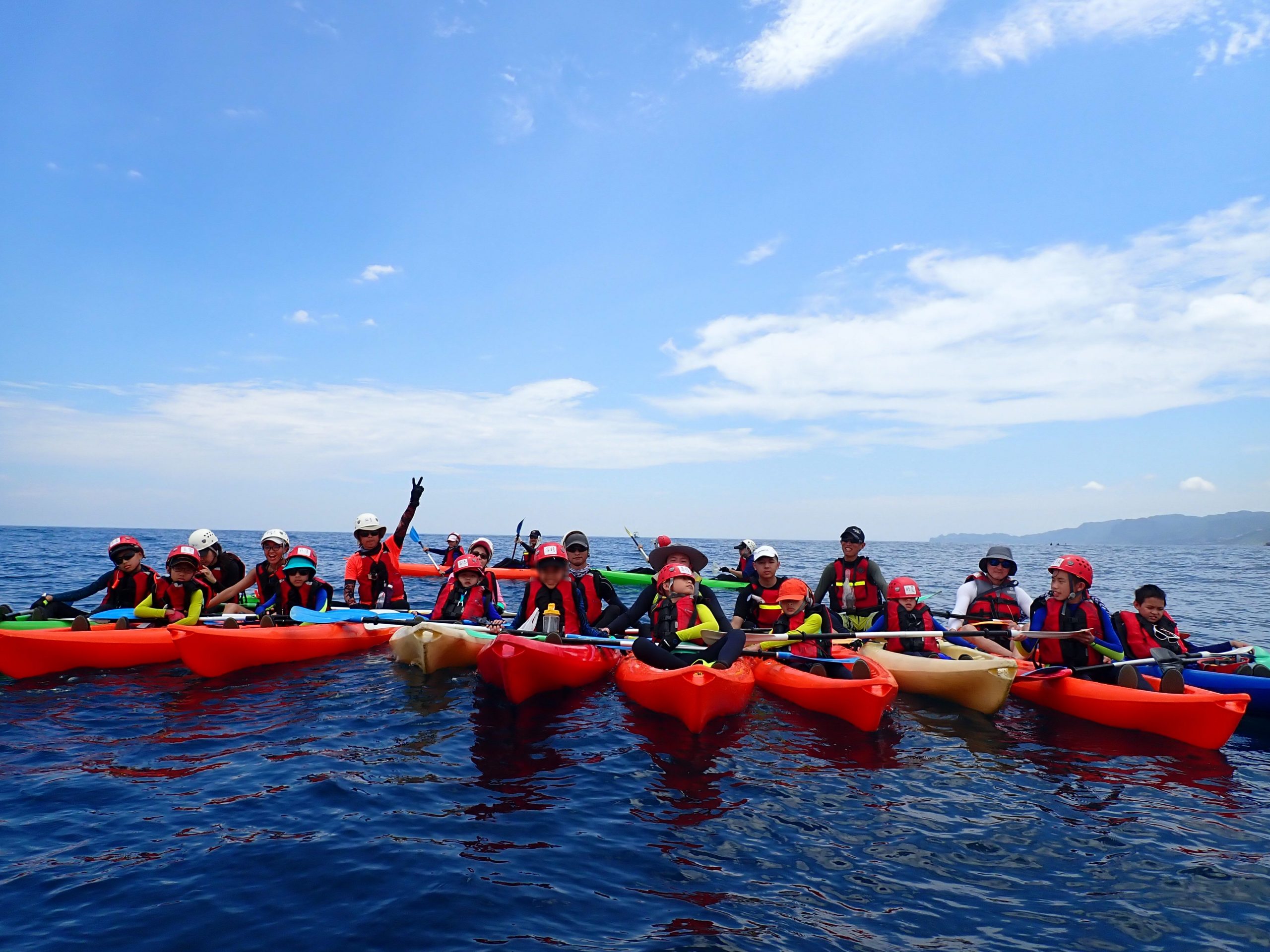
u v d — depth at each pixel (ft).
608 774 15.79
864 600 28.78
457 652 24.73
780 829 13.16
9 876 10.92
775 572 26.78
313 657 27.04
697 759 16.92
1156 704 19.33
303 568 28.73
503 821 13.26
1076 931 10.06
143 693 21.81
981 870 11.74
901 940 9.78
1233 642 25.66
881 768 16.53
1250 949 9.67
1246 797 15.03
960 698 22.25
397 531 34.96
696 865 11.73
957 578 83.10
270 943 9.35
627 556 108.27
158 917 9.87
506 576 57.72
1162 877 11.59
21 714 19.33
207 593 30.42
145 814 13.21
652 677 20.08
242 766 15.76
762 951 9.45
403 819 13.20
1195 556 219.82
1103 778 16.06
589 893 10.78
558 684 22.66
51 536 151.74
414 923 9.84
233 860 11.51
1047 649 23.61
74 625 25.27
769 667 23.99
